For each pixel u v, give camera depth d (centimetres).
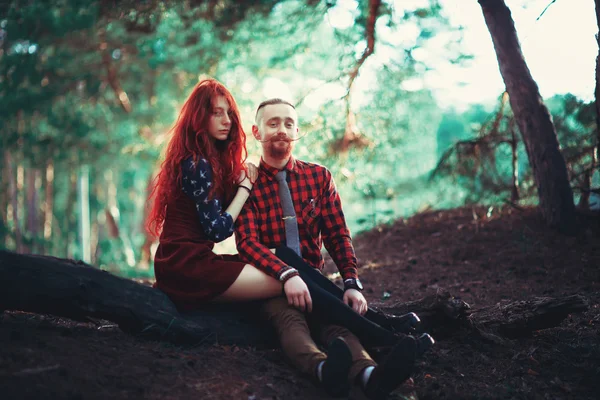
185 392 252
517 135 716
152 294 298
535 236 607
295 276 291
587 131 688
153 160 1612
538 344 358
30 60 1245
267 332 313
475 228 668
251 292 299
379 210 830
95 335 293
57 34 991
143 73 1518
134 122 1669
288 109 322
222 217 306
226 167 324
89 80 1388
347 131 820
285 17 801
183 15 770
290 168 326
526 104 610
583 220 620
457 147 741
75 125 1535
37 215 1859
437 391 291
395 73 827
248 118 801
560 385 305
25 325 296
